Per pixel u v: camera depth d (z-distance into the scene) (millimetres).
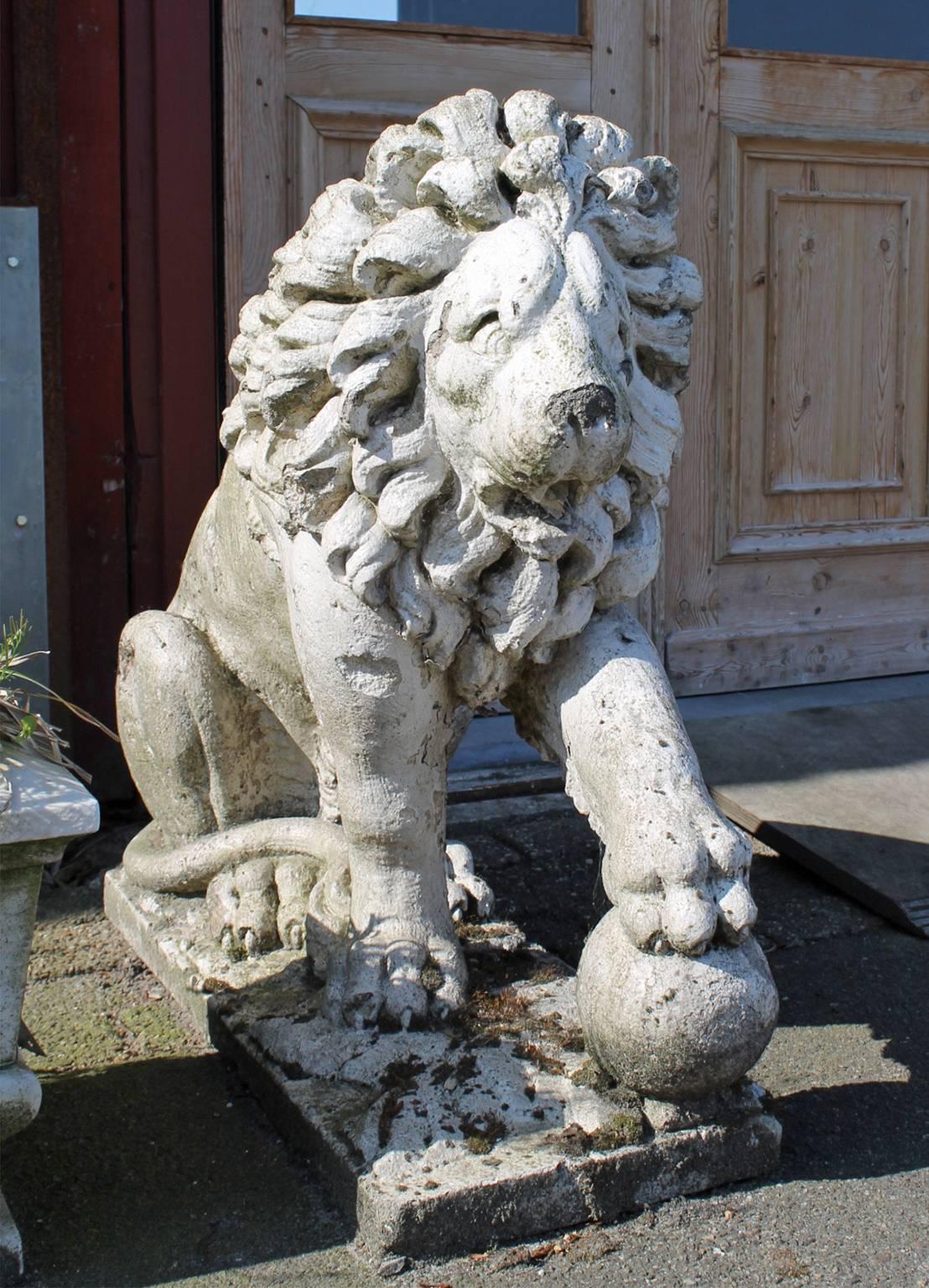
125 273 3156
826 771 3373
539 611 1792
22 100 3002
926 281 4152
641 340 1792
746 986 1726
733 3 3848
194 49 3145
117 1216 1844
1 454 2988
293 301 1804
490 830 3234
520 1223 1765
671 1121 1828
